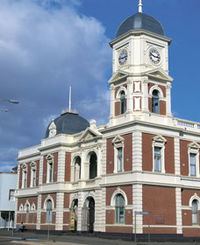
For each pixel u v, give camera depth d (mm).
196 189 49938
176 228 45812
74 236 50438
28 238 45875
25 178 69438
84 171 54500
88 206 53219
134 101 47188
